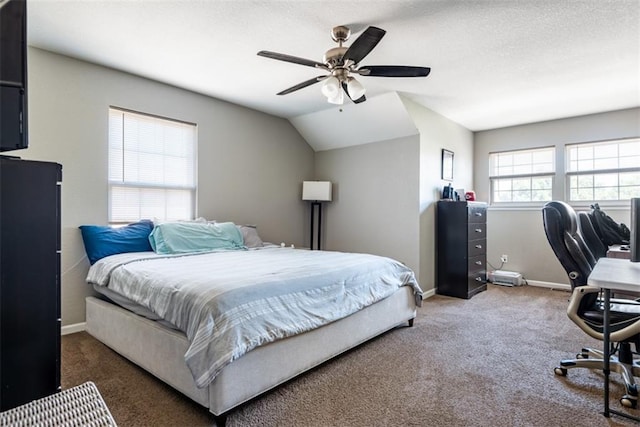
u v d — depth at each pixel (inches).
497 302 161.6
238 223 172.4
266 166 186.7
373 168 186.7
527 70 128.4
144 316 88.7
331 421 67.2
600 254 117.6
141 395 76.4
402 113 162.6
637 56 116.0
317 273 93.8
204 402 66.7
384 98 158.9
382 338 113.9
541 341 110.5
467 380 84.2
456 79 137.5
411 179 171.6
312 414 69.6
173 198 149.1
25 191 48.4
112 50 113.6
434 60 119.7
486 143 218.7
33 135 111.1
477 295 175.6
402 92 153.8
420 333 118.9
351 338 99.6
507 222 208.2
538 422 66.9
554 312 144.5
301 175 207.9
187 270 91.7
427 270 173.9
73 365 91.4
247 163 177.0
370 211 188.1
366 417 68.6
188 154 153.9
